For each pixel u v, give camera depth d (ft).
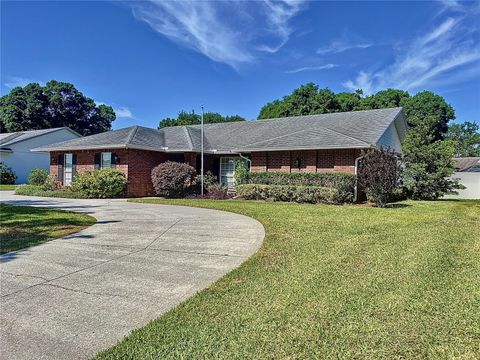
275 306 12.20
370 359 8.95
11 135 114.32
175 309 12.22
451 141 58.49
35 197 59.36
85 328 10.95
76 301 13.12
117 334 10.54
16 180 101.35
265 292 13.60
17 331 10.78
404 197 58.54
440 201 54.08
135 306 12.65
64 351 9.60
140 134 67.36
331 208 40.55
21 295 13.74
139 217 34.81
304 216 33.65
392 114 61.67
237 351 9.38
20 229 27.14
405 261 17.72
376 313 11.53
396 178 43.75
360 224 28.94
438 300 12.60
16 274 16.38
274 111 131.03
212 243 22.89
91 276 16.10
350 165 51.75
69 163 68.23
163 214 37.17
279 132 65.87
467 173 72.38
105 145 61.67
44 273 16.53
